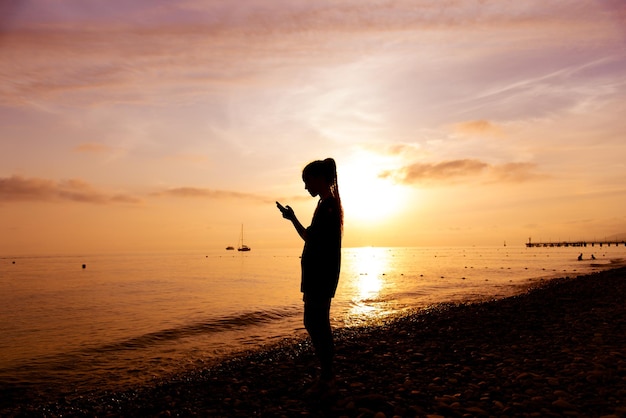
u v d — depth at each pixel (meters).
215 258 151.25
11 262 116.38
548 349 8.16
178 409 5.87
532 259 101.50
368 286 33.91
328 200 5.12
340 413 5.02
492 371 6.79
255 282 41.66
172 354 11.42
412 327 12.72
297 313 18.91
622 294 17.61
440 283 35.91
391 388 6.00
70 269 75.06
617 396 5.03
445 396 5.46
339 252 5.18
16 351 12.12
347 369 7.36
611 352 7.32
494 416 4.70
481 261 94.69
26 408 7.11
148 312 20.50
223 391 6.67
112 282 42.66
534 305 15.63
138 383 8.62
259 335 13.99
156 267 81.69
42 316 19.69
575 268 55.09
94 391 8.13
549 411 4.66
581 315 12.45
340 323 15.71
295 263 101.94
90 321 17.94
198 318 18.00
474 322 12.52
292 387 6.43
